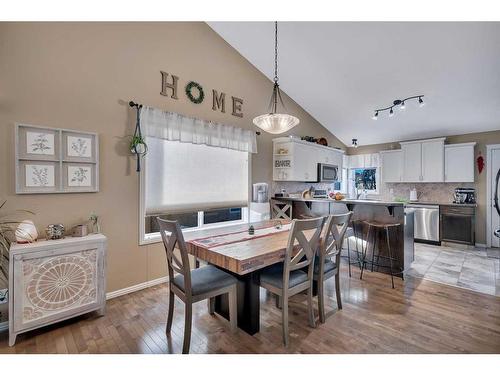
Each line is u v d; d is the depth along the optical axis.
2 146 2.04
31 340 1.92
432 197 5.34
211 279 1.92
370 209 3.42
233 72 3.77
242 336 1.96
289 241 1.81
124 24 2.69
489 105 3.95
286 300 1.84
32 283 1.90
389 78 3.68
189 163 3.27
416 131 5.18
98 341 1.91
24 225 2.01
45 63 2.22
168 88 3.05
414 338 1.92
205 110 3.42
